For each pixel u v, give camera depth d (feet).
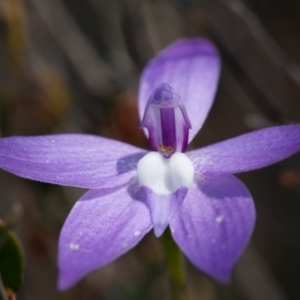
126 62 0.95
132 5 0.93
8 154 0.70
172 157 0.71
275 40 0.94
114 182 0.70
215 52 0.78
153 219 0.68
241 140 0.71
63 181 0.70
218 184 0.69
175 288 0.72
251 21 0.86
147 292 0.95
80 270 0.64
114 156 0.72
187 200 0.68
